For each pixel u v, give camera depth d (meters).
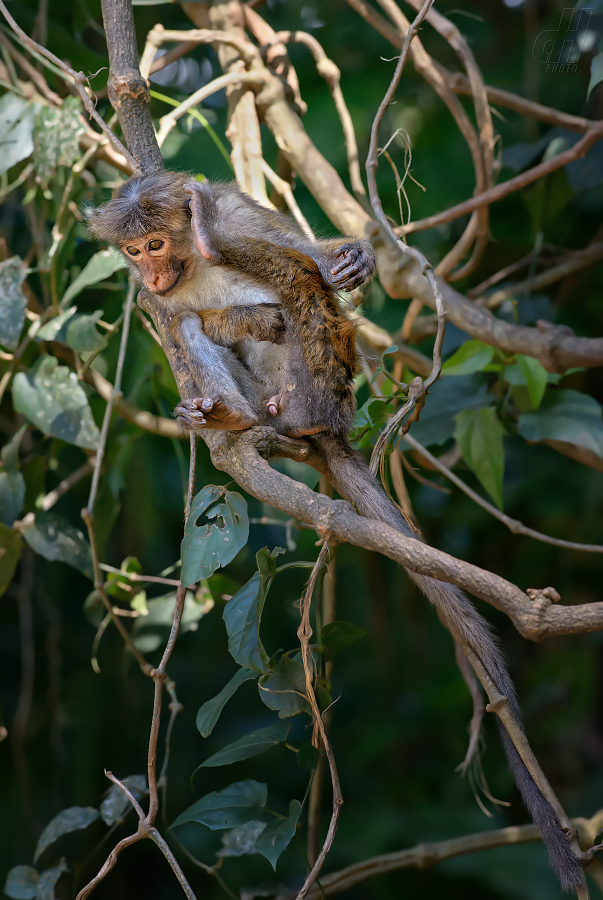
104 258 4.75
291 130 5.16
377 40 7.61
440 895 7.99
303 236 4.15
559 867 2.76
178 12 7.35
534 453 8.12
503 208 6.96
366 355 4.24
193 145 6.75
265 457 3.37
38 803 8.22
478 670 3.16
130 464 7.39
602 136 4.84
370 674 9.53
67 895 8.02
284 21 7.99
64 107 4.79
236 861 8.58
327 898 4.91
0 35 5.16
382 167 7.30
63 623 8.77
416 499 8.53
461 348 4.95
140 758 8.78
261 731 3.49
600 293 7.05
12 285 4.80
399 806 8.55
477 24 8.12
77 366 5.11
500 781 8.48
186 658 9.25
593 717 8.45
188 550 3.32
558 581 8.23
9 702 8.45
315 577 3.05
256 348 3.99
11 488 4.93
